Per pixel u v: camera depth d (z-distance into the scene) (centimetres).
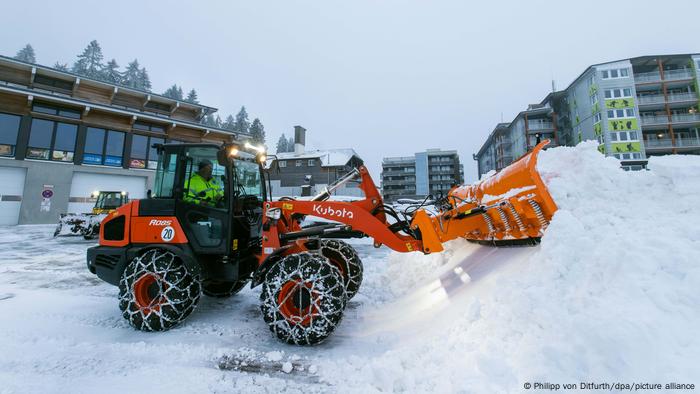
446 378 184
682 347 136
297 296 269
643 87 3111
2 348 263
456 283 316
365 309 357
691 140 2970
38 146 1645
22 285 492
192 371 226
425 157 6000
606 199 225
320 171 3616
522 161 260
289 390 200
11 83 1816
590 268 187
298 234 309
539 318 179
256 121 5769
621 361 136
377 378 199
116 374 223
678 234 183
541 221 244
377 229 289
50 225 1591
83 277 547
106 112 1823
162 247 311
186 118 2430
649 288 159
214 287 416
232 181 329
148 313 298
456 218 286
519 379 160
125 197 1250
